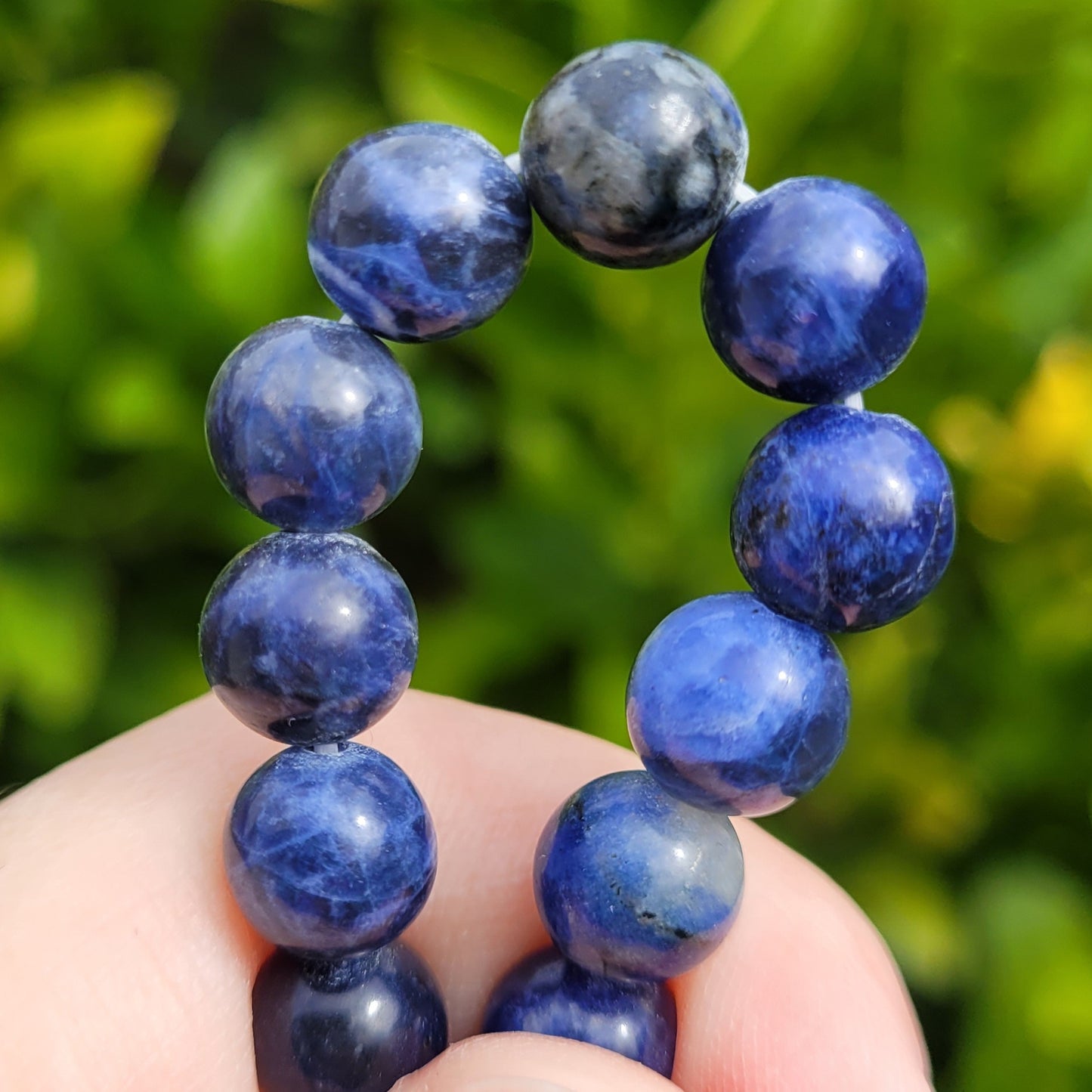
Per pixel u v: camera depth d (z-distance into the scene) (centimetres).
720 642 5
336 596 5
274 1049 6
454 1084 6
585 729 9
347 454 5
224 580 6
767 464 5
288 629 5
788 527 5
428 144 5
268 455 5
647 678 5
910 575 5
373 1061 6
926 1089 7
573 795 6
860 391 5
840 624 5
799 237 5
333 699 5
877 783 10
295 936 6
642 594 10
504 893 8
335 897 6
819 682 5
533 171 5
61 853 7
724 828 6
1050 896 10
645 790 6
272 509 5
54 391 10
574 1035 6
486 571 10
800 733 5
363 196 5
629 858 6
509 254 5
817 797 10
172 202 10
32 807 7
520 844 8
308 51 11
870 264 5
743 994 7
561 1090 6
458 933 8
